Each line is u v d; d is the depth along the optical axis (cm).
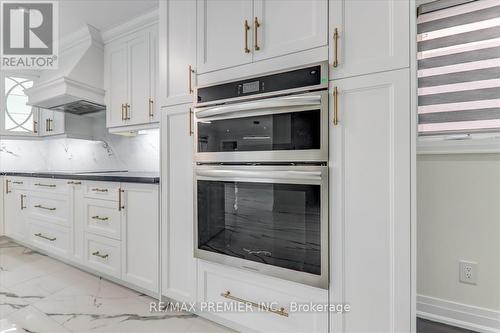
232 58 142
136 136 291
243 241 139
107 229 204
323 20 118
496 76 143
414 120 102
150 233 179
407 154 104
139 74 237
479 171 144
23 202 281
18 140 345
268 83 130
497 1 142
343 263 115
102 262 208
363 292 112
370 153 110
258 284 136
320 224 118
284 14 127
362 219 111
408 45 103
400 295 105
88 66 253
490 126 145
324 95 117
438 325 152
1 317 159
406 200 104
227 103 142
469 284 146
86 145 334
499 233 139
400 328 105
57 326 150
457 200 149
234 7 141
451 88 154
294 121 123
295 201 124
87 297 184
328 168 117
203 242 152
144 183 180
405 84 103
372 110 109
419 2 157
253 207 136
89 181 215
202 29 152
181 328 150
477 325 144
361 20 111
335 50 115
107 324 153
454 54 152
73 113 308
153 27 228
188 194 159
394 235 106
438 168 153
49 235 254
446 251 152
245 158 136
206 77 151
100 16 231
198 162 152
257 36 134
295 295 127
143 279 183
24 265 243
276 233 130
